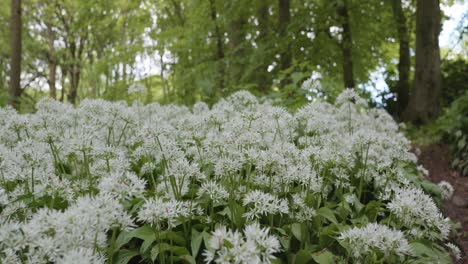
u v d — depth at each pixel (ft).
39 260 7.37
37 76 82.33
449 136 35.78
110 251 8.36
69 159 13.65
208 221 10.37
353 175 14.99
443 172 30.42
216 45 45.70
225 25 43.50
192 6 42.42
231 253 6.53
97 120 15.07
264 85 34.50
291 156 12.00
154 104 21.56
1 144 12.84
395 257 9.70
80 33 73.10
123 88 37.78
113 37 77.82
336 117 20.89
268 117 15.43
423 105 45.34
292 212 10.87
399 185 14.02
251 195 9.71
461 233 17.26
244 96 18.63
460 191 24.73
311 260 10.05
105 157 11.62
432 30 45.32
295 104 21.38
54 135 13.01
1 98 31.22
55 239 7.32
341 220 12.63
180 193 10.71
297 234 10.64
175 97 40.70
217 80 38.19
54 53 80.69
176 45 39.34
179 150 12.96
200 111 20.79
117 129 16.75
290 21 41.29
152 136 11.84
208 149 12.33
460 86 48.60
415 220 10.77
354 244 9.17
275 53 39.22
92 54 87.40
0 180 11.11
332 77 48.16
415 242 10.91
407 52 56.39
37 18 79.20
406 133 42.06
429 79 45.27
